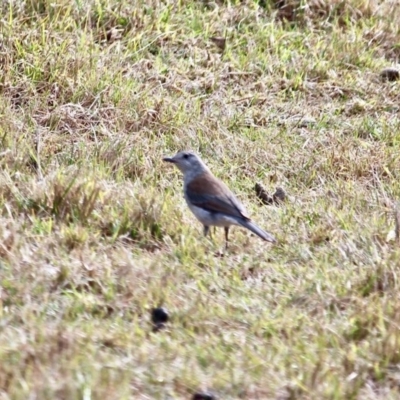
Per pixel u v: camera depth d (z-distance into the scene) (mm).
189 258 11773
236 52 18969
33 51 17078
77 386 8430
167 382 9000
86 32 18078
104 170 14297
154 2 19172
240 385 9094
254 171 15453
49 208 12594
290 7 20203
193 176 12711
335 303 10852
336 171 15586
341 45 19422
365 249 12344
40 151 14656
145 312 10391
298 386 9039
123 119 16172
